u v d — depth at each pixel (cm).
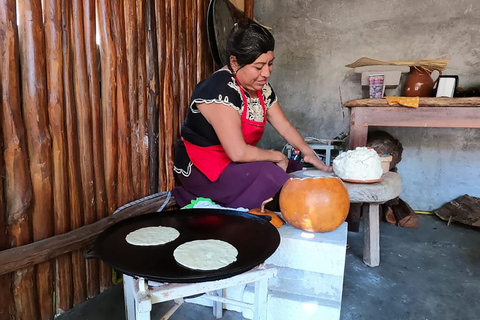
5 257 125
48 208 142
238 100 166
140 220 133
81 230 153
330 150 305
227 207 180
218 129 163
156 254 104
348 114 342
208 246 108
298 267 149
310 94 350
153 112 202
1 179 127
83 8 151
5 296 132
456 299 173
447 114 227
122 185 182
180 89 231
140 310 89
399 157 304
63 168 147
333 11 332
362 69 276
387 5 316
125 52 176
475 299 173
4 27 122
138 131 192
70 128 149
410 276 197
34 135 135
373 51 327
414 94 261
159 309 162
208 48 266
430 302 170
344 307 165
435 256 225
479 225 268
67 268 155
